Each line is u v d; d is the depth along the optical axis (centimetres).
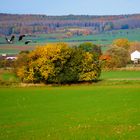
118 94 13550
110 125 7775
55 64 18050
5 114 9956
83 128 7556
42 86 17088
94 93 14112
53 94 14162
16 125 8250
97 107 10712
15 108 11050
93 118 8819
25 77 18150
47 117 9294
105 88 15575
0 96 13800
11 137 6881
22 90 15488
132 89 14900
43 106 11312
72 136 6750
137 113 9325
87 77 18188
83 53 18450
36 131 7438
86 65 18250
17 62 19275
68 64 18188
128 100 11956
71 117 9138
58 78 18000
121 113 9406
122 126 7575
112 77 19975
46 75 17912
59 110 10444
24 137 6838
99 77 19788
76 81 18250
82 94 13950
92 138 6481
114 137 6456
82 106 11038
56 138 6638
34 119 9050
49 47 18312
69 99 12731
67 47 18388
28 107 11194
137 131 6944
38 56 18425
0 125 8300
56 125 8100
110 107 10600
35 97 13438
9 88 16188
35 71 18088
